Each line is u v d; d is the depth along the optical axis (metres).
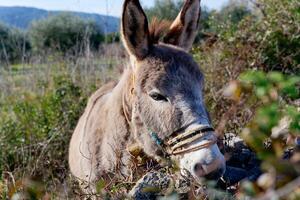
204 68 5.80
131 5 3.21
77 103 6.24
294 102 3.51
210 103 4.94
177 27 3.61
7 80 8.16
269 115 1.61
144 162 3.36
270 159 1.50
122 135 3.46
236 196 2.59
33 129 6.06
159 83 3.02
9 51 11.33
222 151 3.50
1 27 12.32
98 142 3.67
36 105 6.63
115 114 3.53
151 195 2.72
